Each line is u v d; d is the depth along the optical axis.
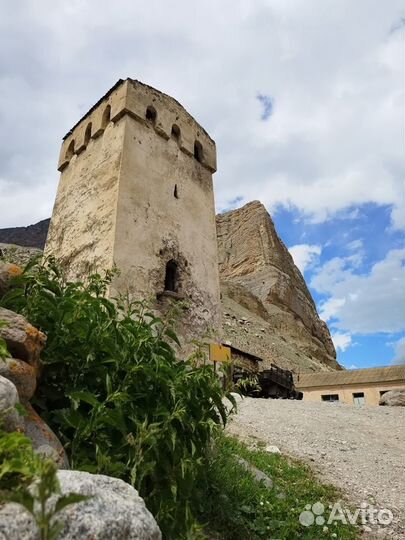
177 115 14.32
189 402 3.33
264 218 81.50
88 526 1.44
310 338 61.84
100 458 2.39
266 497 4.39
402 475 6.64
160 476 2.90
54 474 1.23
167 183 12.67
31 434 2.20
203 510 3.43
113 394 2.68
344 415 11.75
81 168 13.39
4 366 2.29
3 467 1.53
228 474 4.31
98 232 10.95
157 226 11.62
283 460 6.60
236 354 21.28
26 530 1.34
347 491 5.67
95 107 14.09
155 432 2.70
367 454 7.74
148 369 3.12
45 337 2.79
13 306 3.15
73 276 11.11
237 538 3.56
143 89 13.34
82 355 3.04
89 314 3.25
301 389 29.09
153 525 1.69
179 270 11.73
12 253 3.91
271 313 59.47
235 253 78.25
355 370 29.17
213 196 14.66
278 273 69.44
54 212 13.83
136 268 10.44
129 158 11.70
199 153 15.03
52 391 2.94
